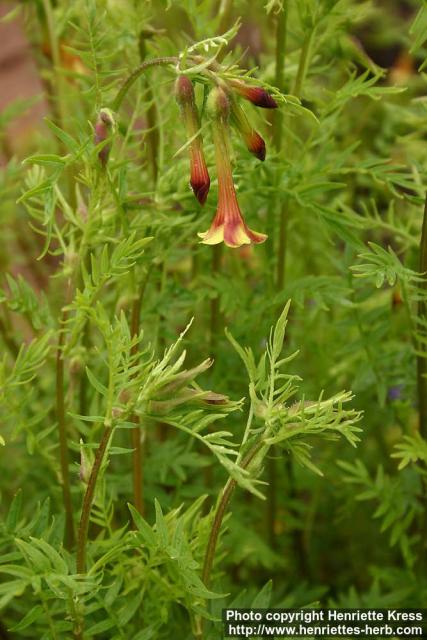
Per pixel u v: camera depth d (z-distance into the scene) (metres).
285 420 0.47
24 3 0.63
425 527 0.58
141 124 0.66
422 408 0.56
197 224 0.55
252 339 0.60
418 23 0.50
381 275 0.51
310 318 0.64
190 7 0.55
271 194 0.57
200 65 0.48
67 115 0.61
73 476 0.60
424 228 0.53
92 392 0.61
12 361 0.69
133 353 0.55
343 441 0.68
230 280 0.60
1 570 0.46
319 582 0.68
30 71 0.99
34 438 0.54
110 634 0.56
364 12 0.59
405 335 0.67
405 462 0.53
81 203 0.54
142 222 0.54
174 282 0.58
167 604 0.52
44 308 0.55
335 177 0.68
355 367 0.65
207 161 0.54
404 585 0.60
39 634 0.56
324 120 0.57
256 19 0.64
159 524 0.47
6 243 0.74
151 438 0.67
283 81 0.56
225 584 0.62
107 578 0.55
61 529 0.52
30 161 0.48
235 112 0.48
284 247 0.60
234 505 0.64
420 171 0.55
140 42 0.57
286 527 0.67
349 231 0.54
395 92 0.54
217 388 0.61
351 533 0.69
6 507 0.66
